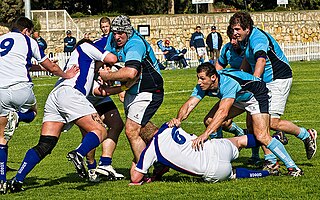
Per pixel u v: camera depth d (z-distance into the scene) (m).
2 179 11.18
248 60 12.67
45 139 11.32
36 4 68.56
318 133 17.92
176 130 11.46
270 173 12.01
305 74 38.22
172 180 12.02
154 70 11.84
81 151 10.87
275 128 12.64
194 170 11.34
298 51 53.88
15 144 17.97
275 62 12.48
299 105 24.17
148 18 60.50
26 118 13.19
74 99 11.18
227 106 11.48
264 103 11.81
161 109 24.64
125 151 16.17
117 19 11.57
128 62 11.38
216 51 48.84
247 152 15.41
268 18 62.81
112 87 11.87
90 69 11.41
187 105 11.80
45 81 39.25
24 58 11.53
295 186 11.06
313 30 63.69
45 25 56.22
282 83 12.53
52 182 12.32
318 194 10.45
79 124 11.25
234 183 11.40
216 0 84.06
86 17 60.41
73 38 47.25
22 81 11.48
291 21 63.22
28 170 11.27
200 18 61.28
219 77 11.56
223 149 11.46
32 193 11.18
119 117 12.44
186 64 49.94
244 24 12.30
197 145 11.30
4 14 58.25
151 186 11.44
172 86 33.75
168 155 11.38
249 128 12.44
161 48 50.12
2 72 11.45
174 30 60.88
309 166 13.04
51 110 11.34
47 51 56.03
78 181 12.38
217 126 11.38
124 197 10.62
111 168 12.30
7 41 11.62
